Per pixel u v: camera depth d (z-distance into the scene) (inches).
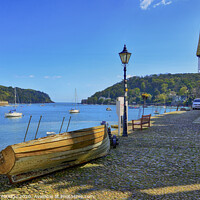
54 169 210.8
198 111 1290.6
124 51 435.2
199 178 192.7
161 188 173.0
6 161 176.7
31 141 186.7
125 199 154.6
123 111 478.9
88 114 3410.4
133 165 237.8
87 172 217.2
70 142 215.2
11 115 2696.9
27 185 185.3
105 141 279.6
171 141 372.2
